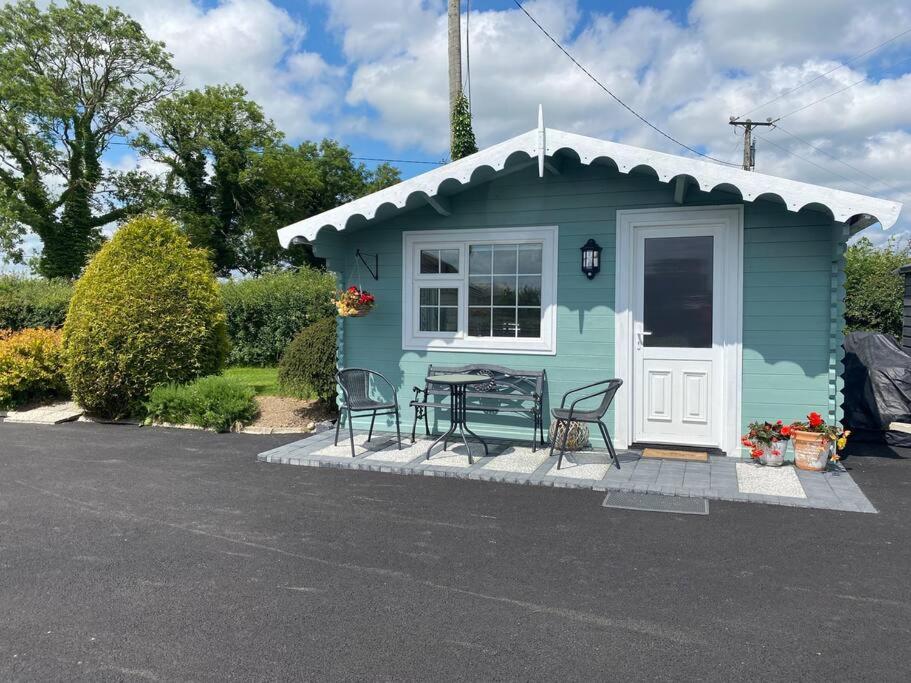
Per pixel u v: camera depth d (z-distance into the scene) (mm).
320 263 32781
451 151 11023
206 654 2801
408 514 4676
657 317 6328
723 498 4914
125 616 3148
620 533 4238
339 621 3090
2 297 14047
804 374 5812
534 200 6637
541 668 2678
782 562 3746
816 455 5512
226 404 7844
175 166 29859
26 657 2779
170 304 8578
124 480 5660
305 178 31062
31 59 26266
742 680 2584
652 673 2637
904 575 3562
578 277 6508
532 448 6551
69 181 26859
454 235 6957
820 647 2830
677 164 5375
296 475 5797
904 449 6594
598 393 5949
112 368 8297
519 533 4262
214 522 4535
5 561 3846
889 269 16953
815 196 5035
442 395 7082
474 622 3072
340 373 6617
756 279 5910
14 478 5742
